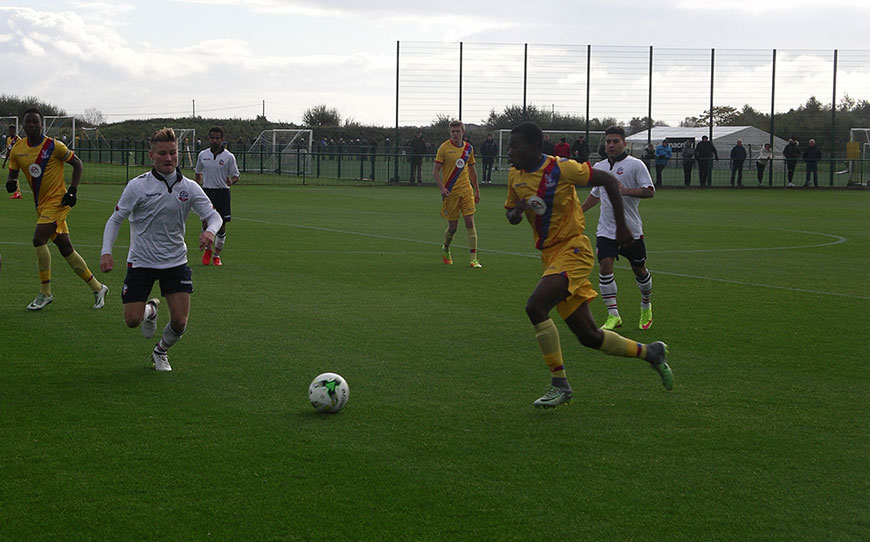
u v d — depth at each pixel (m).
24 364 7.61
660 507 4.77
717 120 55.84
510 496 4.88
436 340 8.81
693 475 5.23
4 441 5.65
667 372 6.78
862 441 5.88
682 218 26.12
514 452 5.59
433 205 29.36
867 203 33.47
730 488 5.04
